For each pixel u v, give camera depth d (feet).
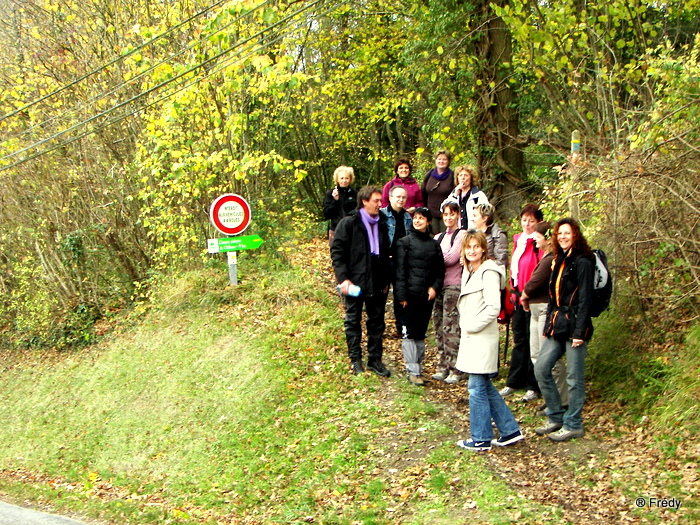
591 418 21.27
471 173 28.81
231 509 20.63
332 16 56.39
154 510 21.65
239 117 35.17
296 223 46.57
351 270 26.22
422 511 18.02
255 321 33.30
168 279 39.40
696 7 29.60
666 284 22.77
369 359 27.07
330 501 19.60
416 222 25.08
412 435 22.08
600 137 28.55
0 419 34.63
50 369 38.04
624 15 28.73
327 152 64.23
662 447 18.45
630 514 16.34
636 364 22.08
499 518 16.93
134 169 41.88
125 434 28.53
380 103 52.49
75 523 21.66
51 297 41.96
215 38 30.37
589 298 19.52
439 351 26.96
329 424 23.98
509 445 20.81
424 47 43.06
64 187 43.47
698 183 21.81
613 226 22.99
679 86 22.26
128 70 42.70
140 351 34.91
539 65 32.55
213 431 26.13
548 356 20.54
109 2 44.11
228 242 35.76
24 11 47.93
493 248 25.12
